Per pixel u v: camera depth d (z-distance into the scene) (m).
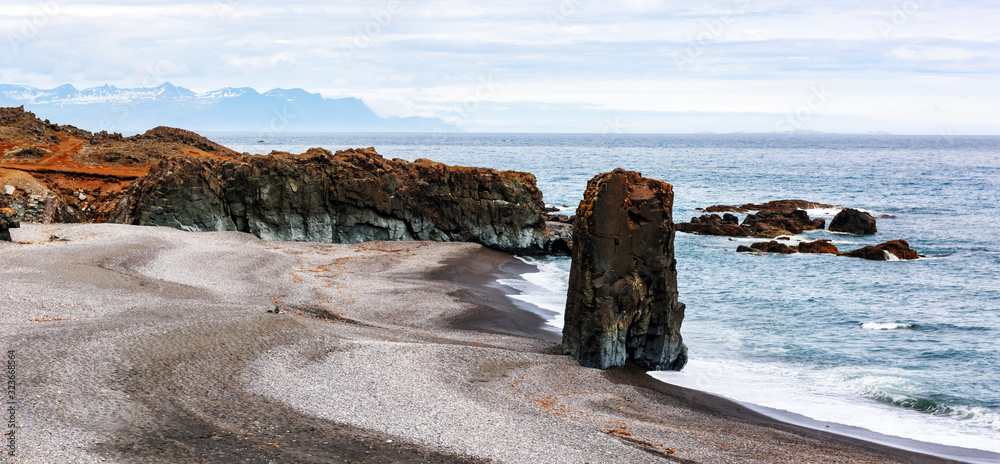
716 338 40.09
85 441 17.59
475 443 20.33
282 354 28.22
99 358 24.70
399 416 22.42
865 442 24.58
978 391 30.61
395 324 40.09
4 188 65.88
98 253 48.09
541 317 44.62
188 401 21.75
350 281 51.28
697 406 28.48
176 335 28.52
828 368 34.34
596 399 28.17
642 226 33.31
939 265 63.81
